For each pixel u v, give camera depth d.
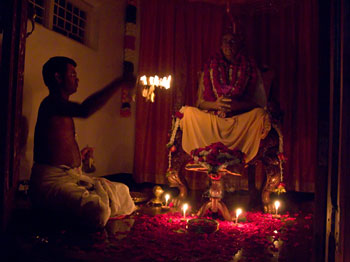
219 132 3.62
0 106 2.45
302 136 4.86
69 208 2.93
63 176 3.09
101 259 2.21
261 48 5.17
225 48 4.09
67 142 3.15
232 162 3.27
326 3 1.80
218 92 3.95
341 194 1.49
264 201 3.85
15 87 2.65
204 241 2.62
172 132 3.92
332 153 1.69
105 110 5.24
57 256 2.24
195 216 3.46
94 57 4.97
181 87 5.34
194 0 5.32
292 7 4.95
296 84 4.94
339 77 1.67
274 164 3.76
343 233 1.46
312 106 4.80
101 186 3.19
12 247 2.38
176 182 3.92
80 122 4.69
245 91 3.98
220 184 3.43
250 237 2.78
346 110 1.48
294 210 3.89
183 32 5.36
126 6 5.74
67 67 3.26
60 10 4.63
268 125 3.62
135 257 2.24
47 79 3.24
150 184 5.37
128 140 5.79
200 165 3.46
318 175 1.80
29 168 3.90
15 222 2.98
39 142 3.12
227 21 5.28
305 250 2.50
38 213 3.14
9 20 2.47
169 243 2.57
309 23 4.80
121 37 5.65
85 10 4.98
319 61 1.79
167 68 5.36
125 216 3.43
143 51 5.51
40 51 3.97
